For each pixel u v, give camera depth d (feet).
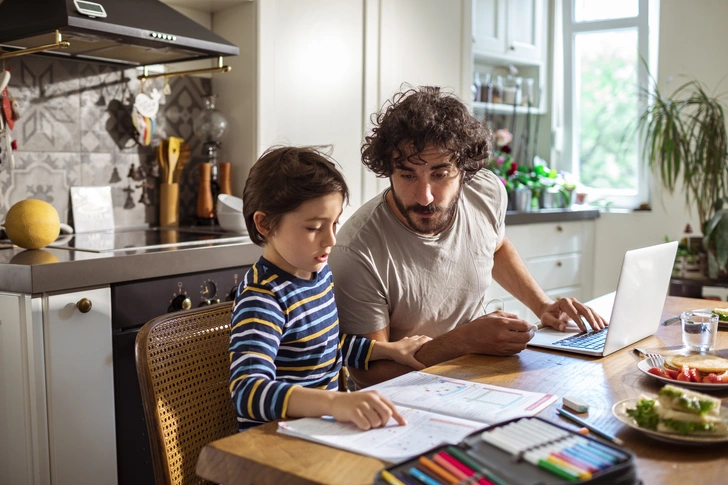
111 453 6.54
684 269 11.61
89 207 8.70
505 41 13.65
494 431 2.95
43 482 6.05
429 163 4.80
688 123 12.73
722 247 10.94
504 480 2.53
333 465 2.89
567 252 13.32
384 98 10.60
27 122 8.13
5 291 6.07
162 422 4.09
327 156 4.46
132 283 6.65
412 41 10.98
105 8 7.27
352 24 10.12
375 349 4.88
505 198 6.14
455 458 2.75
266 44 9.11
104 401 6.45
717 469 2.87
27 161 8.14
